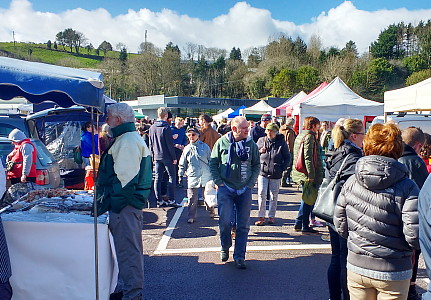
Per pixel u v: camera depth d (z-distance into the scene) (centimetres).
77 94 277
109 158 312
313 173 518
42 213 339
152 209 711
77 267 309
